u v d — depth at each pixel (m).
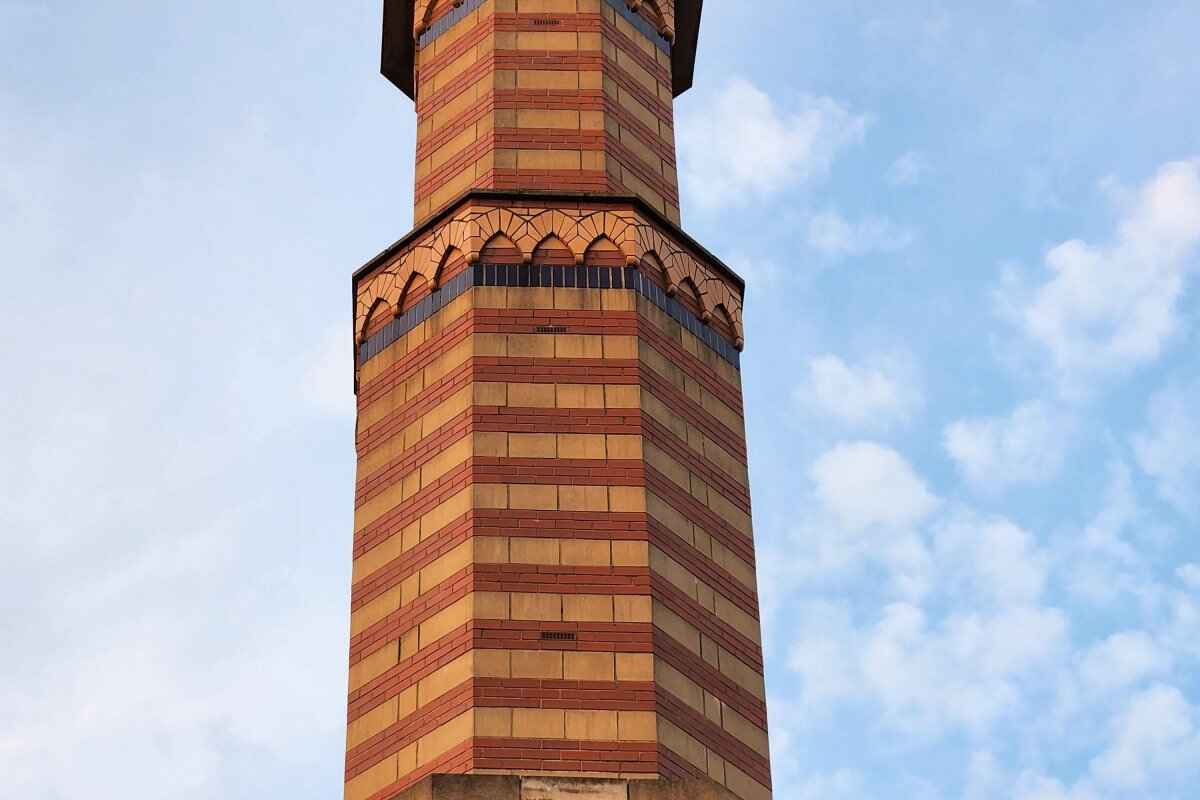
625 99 47.72
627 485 40.62
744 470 43.41
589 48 47.91
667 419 42.25
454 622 39.03
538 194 44.56
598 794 36.41
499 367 42.09
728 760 38.94
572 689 38.03
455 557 39.81
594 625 38.84
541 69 47.56
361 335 44.75
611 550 39.75
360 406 43.69
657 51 49.62
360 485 42.53
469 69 48.09
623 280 43.66
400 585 40.41
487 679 38.03
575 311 43.03
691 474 41.97
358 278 45.56
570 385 41.94
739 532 42.28
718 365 44.47
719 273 45.72
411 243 45.06
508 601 38.97
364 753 38.94
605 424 41.44
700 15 52.44
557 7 48.59
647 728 37.78
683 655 39.31
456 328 42.97
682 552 40.62
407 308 44.34
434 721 38.19
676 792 36.53
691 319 44.53
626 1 49.62
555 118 46.75
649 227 44.72
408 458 42.03
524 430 41.22
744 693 40.09
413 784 36.53
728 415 43.84
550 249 43.91
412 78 53.53
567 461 40.84
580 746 37.47
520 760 37.22
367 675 39.81
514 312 42.94
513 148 46.19
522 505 40.19
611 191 45.72
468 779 36.25
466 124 47.19
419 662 39.12
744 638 40.88
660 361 42.97
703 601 40.44
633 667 38.41
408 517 41.19
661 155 47.72
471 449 40.88
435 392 42.47
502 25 48.22
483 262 43.69
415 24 50.38
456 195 46.00
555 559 39.56
